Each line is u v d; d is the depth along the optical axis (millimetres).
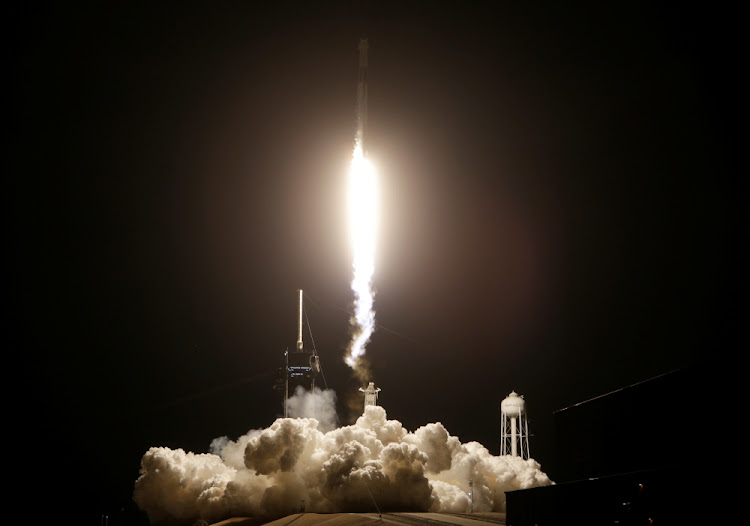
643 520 36688
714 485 32750
